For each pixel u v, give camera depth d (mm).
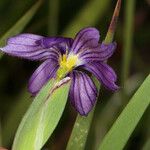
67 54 109
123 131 106
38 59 109
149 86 105
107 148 106
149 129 170
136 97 106
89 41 107
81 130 112
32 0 132
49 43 105
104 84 109
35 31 183
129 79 183
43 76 111
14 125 164
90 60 109
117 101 174
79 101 110
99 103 184
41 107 100
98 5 165
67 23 189
